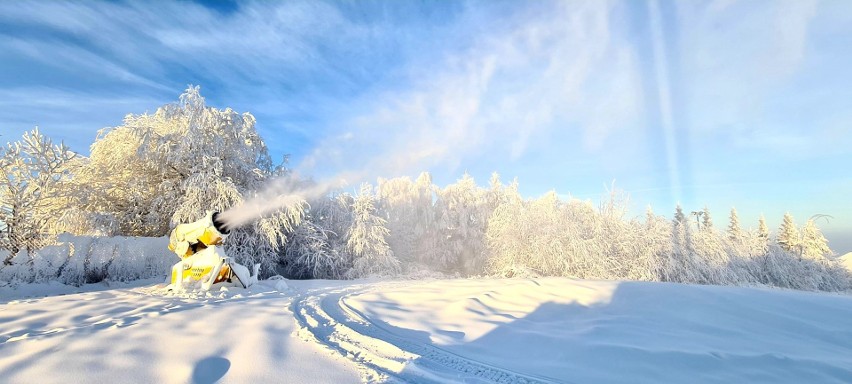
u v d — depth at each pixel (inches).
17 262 384.5
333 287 424.8
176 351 153.9
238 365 141.3
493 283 419.5
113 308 246.4
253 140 633.0
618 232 687.7
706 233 791.1
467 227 797.2
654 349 168.1
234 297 317.7
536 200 709.9
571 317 239.0
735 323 223.0
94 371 130.7
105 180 545.6
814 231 1385.3
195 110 569.6
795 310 252.7
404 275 637.9
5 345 155.9
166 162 557.6
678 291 303.6
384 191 835.4
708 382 136.0
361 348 170.2
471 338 190.1
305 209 625.0
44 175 450.0
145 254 464.8
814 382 136.2
